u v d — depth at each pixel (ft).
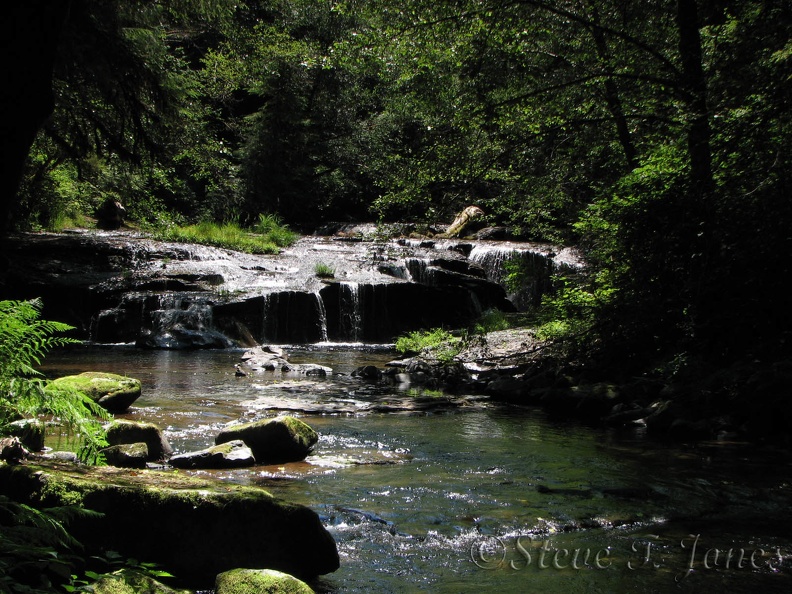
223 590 11.07
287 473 20.61
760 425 27.73
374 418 30.48
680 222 34.45
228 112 127.44
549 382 36.88
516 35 43.65
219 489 13.02
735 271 32.89
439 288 73.82
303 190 114.93
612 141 49.06
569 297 40.22
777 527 16.79
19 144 15.19
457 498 18.61
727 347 33.53
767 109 31.89
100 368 44.88
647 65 42.80
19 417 18.02
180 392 35.96
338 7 49.78
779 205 31.71
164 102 46.19
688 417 28.66
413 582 13.21
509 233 93.40
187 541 12.34
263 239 87.35
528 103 43.65
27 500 12.26
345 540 15.28
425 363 44.19
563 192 51.26
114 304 63.36
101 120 49.49
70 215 90.89
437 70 47.09
